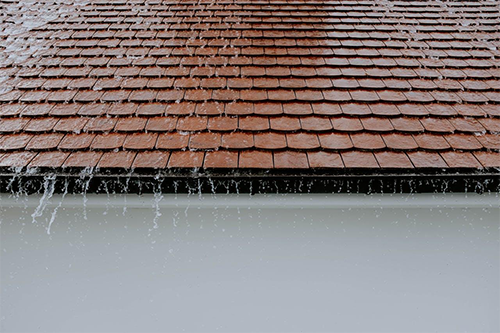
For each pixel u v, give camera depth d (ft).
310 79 12.87
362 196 10.02
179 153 9.87
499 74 13.17
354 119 11.14
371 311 11.18
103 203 9.95
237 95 11.99
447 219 10.45
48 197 9.83
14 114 11.17
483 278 10.91
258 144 10.18
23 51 14.16
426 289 11.03
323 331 11.33
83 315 11.16
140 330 11.27
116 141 10.23
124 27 15.93
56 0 17.95
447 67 13.57
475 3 18.35
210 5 17.92
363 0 18.66
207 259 10.84
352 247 10.75
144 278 10.91
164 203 9.98
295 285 11.00
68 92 12.09
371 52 14.48
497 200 9.95
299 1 18.44
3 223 10.36
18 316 11.12
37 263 10.77
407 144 10.22
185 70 13.19
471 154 9.91
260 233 10.62
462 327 11.28
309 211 10.36
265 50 14.47
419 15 17.31
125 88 12.27
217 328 11.29
